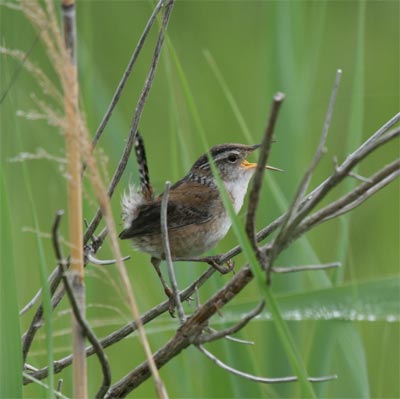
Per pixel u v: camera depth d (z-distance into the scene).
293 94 11.12
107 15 18.52
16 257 12.95
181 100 12.34
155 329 10.08
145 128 17.12
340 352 11.31
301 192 6.19
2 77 8.15
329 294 9.79
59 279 8.05
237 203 10.87
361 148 7.41
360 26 10.42
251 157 13.45
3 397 6.84
